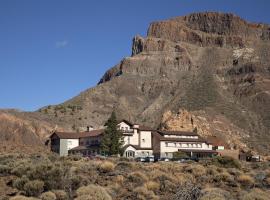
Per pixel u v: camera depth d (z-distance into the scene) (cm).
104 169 4128
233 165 6006
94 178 3678
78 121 19925
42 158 5225
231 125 19488
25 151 7625
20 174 3481
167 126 15938
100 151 8838
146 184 3475
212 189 3178
